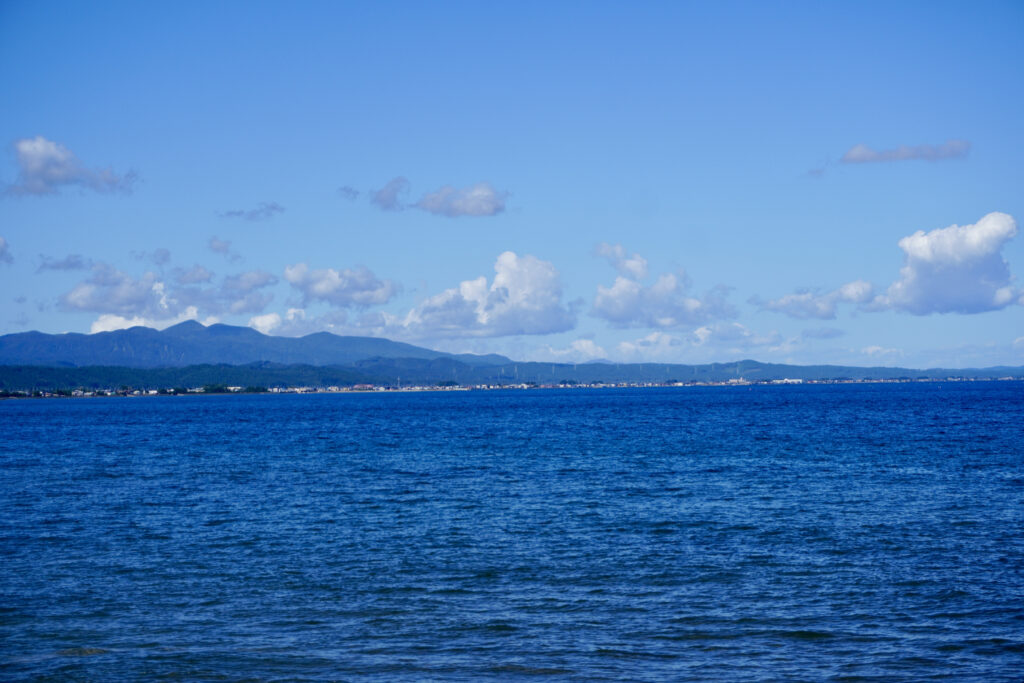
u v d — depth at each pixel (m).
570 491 49.41
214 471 63.34
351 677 20.36
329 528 38.28
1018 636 22.50
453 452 78.75
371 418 173.50
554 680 20.08
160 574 29.92
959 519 38.31
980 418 121.06
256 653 21.95
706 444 82.88
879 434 92.00
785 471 57.53
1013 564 29.92
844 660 21.00
